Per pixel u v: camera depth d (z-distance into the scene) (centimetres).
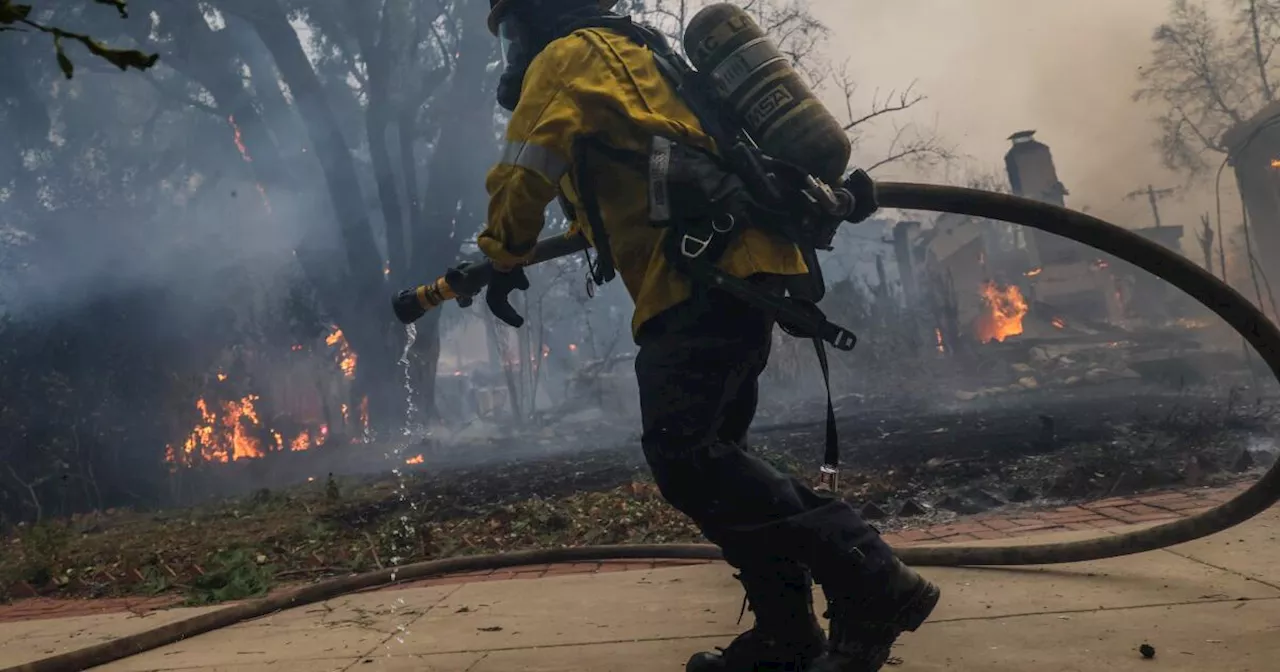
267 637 284
